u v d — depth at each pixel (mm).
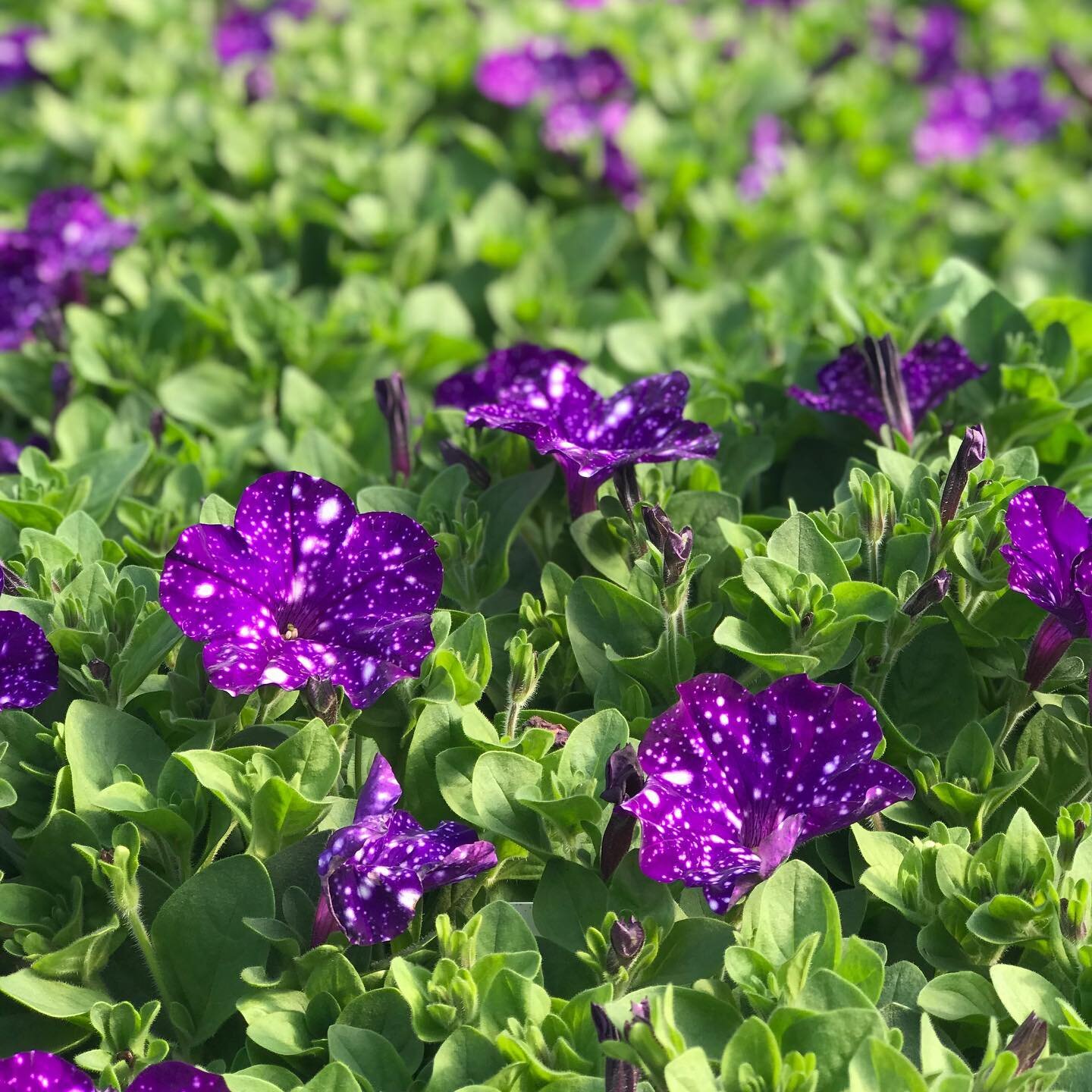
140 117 1121
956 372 703
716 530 667
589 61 1194
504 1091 529
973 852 600
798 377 767
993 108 1329
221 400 831
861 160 1286
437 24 1362
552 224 1150
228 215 975
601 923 570
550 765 585
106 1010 551
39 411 842
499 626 647
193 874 582
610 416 648
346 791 604
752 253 1137
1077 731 610
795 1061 515
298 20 1402
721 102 1261
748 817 569
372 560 589
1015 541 589
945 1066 524
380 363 856
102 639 609
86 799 580
